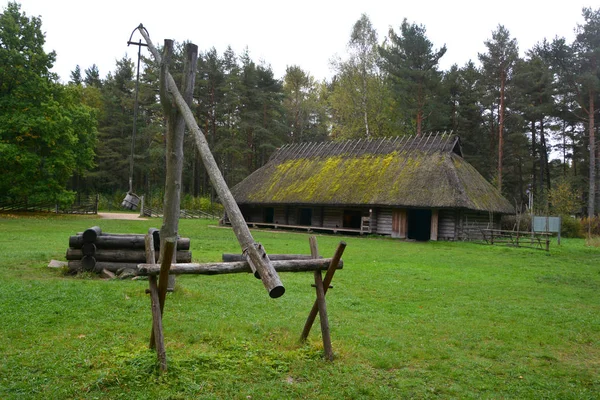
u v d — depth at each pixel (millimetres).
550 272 14430
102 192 61812
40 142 32969
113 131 60562
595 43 39062
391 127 45656
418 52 42344
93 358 5172
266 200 34344
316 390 4648
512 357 6074
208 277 10875
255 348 5789
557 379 5344
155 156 54188
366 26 44625
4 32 31469
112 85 64312
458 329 7242
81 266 10016
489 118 51906
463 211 28109
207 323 6789
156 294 4992
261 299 8711
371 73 45219
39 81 32094
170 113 8797
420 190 27750
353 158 34250
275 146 56219
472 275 13281
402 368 5469
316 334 6566
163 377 4668
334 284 10875
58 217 32781
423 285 11195
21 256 12141
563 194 38375
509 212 31656
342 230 30984
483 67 48188
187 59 8961
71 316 6781
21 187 32250
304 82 65625
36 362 5000
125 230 23938
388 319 7715
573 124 51219
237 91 54281
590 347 6676
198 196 53625
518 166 52562
